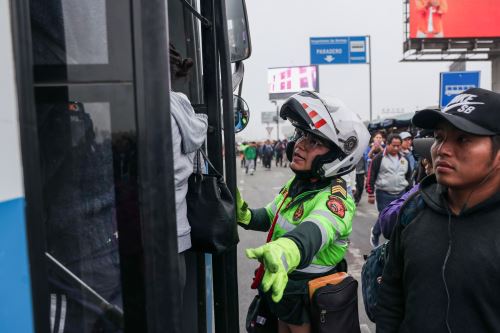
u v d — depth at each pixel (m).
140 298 0.91
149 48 0.87
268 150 25.89
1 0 0.75
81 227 0.96
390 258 1.48
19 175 0.76
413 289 1.29
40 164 0.87
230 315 1.60
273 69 28.12
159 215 0.89
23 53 0.79
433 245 1.26
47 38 0.88
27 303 0.77
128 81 0.88
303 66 27.30
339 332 1.66
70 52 0.89
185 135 1.30
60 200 0.92
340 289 1.69
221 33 1.52
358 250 5.45
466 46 18.50
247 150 21.36
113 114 0.89
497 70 19.25
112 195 0.91
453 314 1.20
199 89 1.97
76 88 0.88
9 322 0.74
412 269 1.30
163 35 0.88
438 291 1.23
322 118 1.66
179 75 1.68
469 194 1.20
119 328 0.94
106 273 0.96
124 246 0.90
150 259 0.90
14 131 0.76
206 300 1.86
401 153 5.73
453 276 1.19
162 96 0.88
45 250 0.82
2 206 0.72
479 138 1.16
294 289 1.76
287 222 1.80
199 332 1.85
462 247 1.19
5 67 0.75
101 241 0.95
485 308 1.15
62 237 0.95
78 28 0.89
